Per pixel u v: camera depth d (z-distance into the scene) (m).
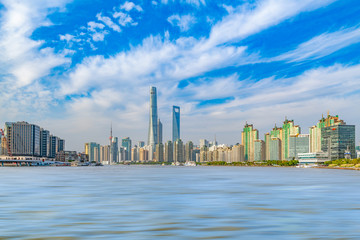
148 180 129.88
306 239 31.27
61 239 31.12
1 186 94.81
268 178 149.88
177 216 43.84
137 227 36.53
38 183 109.06
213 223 38.97
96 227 36.59
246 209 50.16
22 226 37.06
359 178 150.62
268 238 31.64
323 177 162.00
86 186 95.62
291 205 54.84
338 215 44.75
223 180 131.38
